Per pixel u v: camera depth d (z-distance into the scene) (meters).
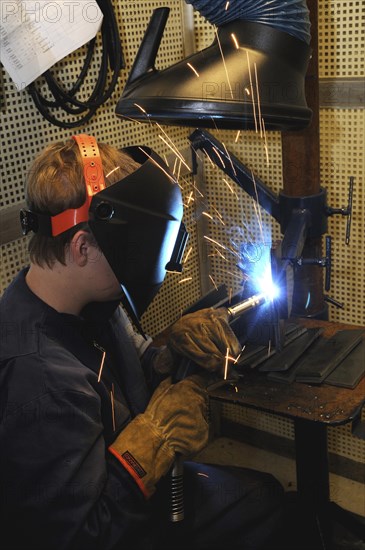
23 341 1.25
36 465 1.19
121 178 1.24
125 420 1.43
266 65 1.35
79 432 1.21
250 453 2.59
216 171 2.33
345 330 1.83
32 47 1.60
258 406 1.51
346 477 2.42
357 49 1.90
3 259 1.70
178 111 1.30
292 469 2.48
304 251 1.86
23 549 1.29
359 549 2.05
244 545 1.60
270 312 1.61
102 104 1.91
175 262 1.33
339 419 1.43
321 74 1.99
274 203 1.87
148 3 1.98
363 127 1.97
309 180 1.78
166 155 2.18
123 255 1.22
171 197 1.27
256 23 1.36
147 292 1.29
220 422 2.69
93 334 1.45
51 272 1.29
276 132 2.14
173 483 1.40
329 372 1.62
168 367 1.57
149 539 1.41
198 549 1.57
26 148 1.71
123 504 1.26
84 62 1.79
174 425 1.36
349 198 1.83
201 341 1.45
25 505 1.20
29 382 1.21
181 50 2.18
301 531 1.89
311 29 1.62
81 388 1.23
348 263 2.16
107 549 1.23
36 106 1.69
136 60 1.42
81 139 1.26
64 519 1.18
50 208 1.22
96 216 1.18
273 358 1.68
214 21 1.41
